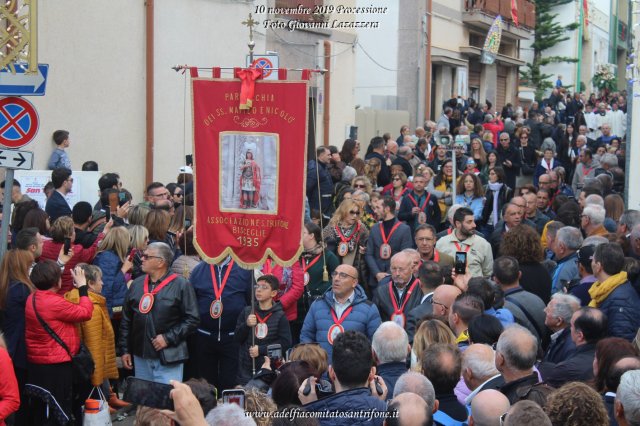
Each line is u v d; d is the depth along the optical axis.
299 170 7.12
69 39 13.58
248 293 8.64
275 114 7.12
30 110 8.37
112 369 8.43
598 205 10.14
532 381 5.56
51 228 8.64
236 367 8.59
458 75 30.64
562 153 23.55
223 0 16.78
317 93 20.73
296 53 20.00
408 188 13.45
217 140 7.25
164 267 8.27
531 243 8.69
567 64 47.09
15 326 7.53
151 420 4.48
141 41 15.12
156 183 10.87
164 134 15.75
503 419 4.57
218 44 16.81
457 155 17.28
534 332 7.67
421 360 5.79
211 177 7.27
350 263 10.65
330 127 21.67
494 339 6.45
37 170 12.36
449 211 10.73
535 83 45.94
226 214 7.27
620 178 16.83
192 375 8.68
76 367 7.61
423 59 27.23
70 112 13.68
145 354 8.14
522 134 19.70
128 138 14.95
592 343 6.33
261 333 7.94
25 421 7.66
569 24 46.66
